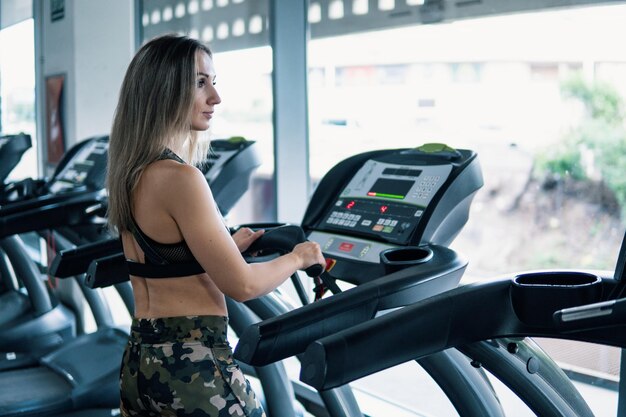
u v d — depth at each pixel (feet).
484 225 13.02
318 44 13.10
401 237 7.78
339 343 5.00
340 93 13.01
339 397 8.78
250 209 15.25
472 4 11.05
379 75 12.50
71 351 13.38
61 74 17.65
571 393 6.50
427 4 11.59
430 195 7.85
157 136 6.36
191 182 6.13
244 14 14.32
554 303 5.62
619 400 8.23
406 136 12.57
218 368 6.35
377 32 12.31
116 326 13.98
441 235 7.91
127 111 6.48
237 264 6.17
